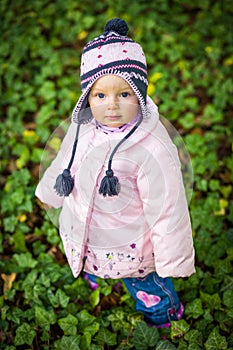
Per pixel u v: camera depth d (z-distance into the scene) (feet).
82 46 18.57
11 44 18.47
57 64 17.40
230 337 9.44
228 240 11.27
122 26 7.77
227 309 9.94
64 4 20.24
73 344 9.34
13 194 12.77
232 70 16.96
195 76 16.79
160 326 9.86
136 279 9.05
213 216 11.99
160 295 9.25
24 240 12.01
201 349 9.22
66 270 11.21
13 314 10.26
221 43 18.19
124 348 9.53
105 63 7.38
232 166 13.51
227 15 19.40
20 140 15.07
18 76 17.29
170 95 16.15
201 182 13.04
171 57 17.54
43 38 18.65
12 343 10.05
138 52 7.65
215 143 14.32
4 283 11.01
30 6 20.31
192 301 10.14
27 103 16.06
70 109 15.62
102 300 10.64
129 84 7.43
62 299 10.35
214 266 10.78
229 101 15.71
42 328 9.95
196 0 20.24
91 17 19.25
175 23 19.17
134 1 20.15
